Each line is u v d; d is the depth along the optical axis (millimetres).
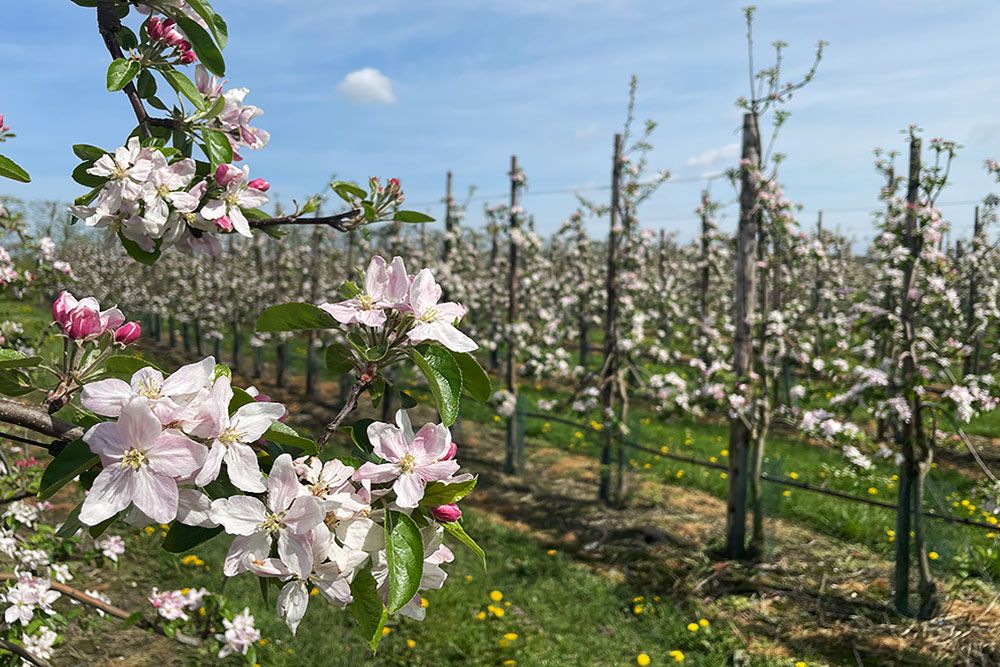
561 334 10508
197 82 1581
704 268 10664
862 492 7371
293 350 16297
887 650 4594
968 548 5598
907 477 5082
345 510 966
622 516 7109
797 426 5910
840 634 4801
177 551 992
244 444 943
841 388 5871
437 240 12484
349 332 1132
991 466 8609
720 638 4754
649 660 4461
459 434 10008
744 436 6039
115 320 1082
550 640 4660
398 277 1128
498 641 4582
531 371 8859
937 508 5582
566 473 8539
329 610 4836
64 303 1035
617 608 5203
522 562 5816
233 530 904
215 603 3057
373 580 977
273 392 12836
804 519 6895
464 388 1136
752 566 5875
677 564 5941
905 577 5047
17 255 4188
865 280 14695
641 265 7715
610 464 7480
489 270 15477
